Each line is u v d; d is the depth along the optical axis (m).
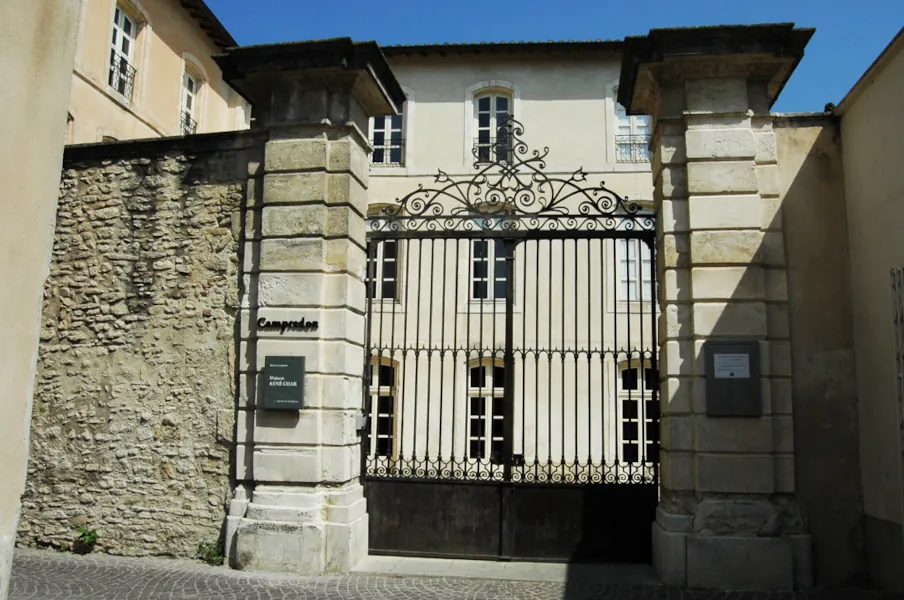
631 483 7.46
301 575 6.96
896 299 5.91
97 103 13.71
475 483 7.67
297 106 7.66
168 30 16.25
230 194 7.87
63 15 3.60
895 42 6.18
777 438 6.84
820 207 7.23
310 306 7.36
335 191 7.57
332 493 7.24
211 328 7.70
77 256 8.14
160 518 7.56
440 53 16.83
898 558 6.21
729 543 6.64
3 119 3.28
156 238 7.99
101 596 6.27
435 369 14.79
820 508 6.83
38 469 7.88
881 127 6.53
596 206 7.84
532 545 7.50
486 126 16.98
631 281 14.94
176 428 7.64
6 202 3.29
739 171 7.09
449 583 6.79
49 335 8.06
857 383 6.94
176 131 16.55
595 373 14.39
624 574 7.05
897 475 6.23
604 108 16.55
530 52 16.69
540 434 14.38
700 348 6.90
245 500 7.34
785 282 7.02
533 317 14.76
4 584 3.22
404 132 16.98
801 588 6.63
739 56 7.04
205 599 6.21
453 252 15.12
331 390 7.33
